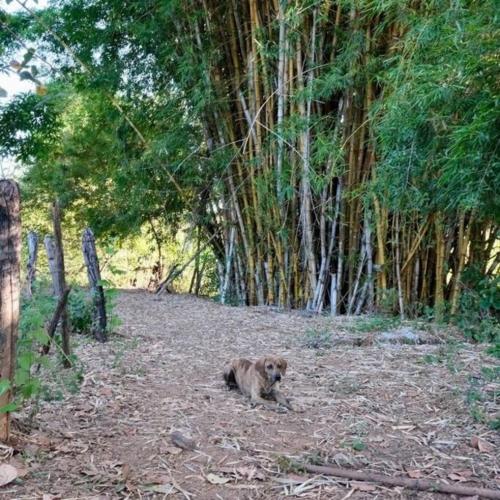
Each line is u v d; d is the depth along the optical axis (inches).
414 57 177.8
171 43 285.7
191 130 310.0
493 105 130.7
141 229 416.2
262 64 262.2
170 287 382.0
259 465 98.4
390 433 115.2
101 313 191.9
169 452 102.0
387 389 144.7
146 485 89.2
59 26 311.7
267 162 274.5
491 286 227.6
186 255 398.9
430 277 260.5
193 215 342.0
